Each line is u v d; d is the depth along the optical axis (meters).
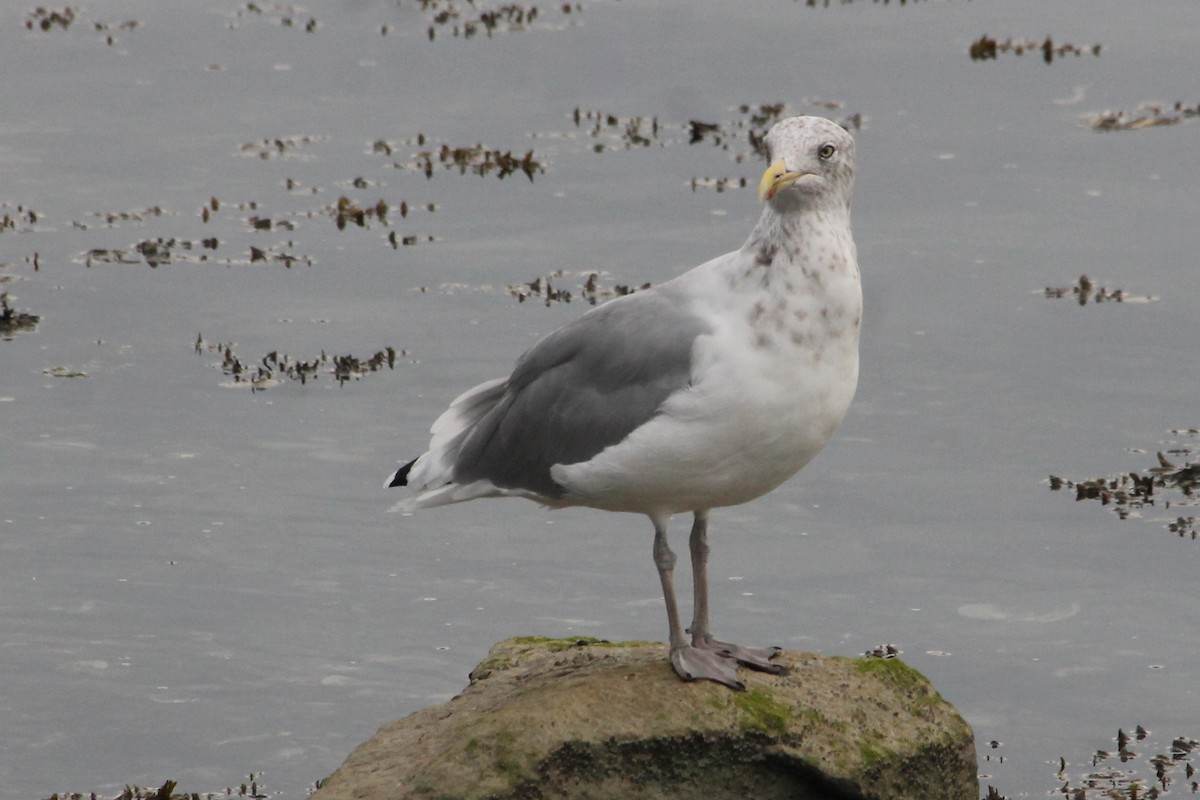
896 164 23.45
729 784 9.51
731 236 20.98
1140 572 14.12
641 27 29.56
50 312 19.17
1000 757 11.75
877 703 9.94
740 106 26.06
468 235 21.30
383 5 31.12
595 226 21.48
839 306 9.06
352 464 15.71
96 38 29.12
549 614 13.38
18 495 15.03
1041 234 21.08
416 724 10.02
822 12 30.39
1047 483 15.54
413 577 13.90
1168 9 30.45
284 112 26.00
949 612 13.48
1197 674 12.71
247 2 31.38
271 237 21.33
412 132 25.14
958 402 17.02
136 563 13.98
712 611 13.41
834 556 14.28
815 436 9.27
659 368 9.24
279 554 14.17
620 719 9.37
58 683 12.34
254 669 12.58
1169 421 16.67
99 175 23.50
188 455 15.85
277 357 18.00
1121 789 11.37
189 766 11.50
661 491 9.46
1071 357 17.92
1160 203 22.02
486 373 17.56
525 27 29.62
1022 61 27.69
